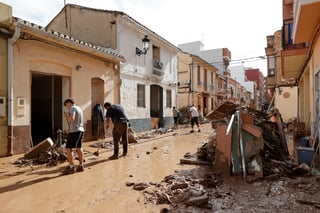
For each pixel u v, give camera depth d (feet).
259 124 23.93
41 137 35.45
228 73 131.44
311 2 17.51
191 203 12.22
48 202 13.03
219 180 16.40
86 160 23.26
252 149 18.11
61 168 20.04
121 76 44.01
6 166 20.36
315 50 25.55
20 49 25.62
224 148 18.86
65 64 31.73
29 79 26.76
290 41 32.48
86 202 13.01
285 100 72.38
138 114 49.26
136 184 15.49
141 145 33.24
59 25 51.90
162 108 60.85
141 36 51.01
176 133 48.06
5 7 23.47
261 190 14.43
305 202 12.35
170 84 64.69
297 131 38.11
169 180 16.17
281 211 11.49
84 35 47.09
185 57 86.07
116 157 24.09
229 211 11.55
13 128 24.72
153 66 55.67
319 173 17.48
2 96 23.89
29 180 16.80
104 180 16.93
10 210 12.03
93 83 37.93
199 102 91.04
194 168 20.16
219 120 28.02
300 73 46.09
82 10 47.47
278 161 19.30
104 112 38.55
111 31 44.01
